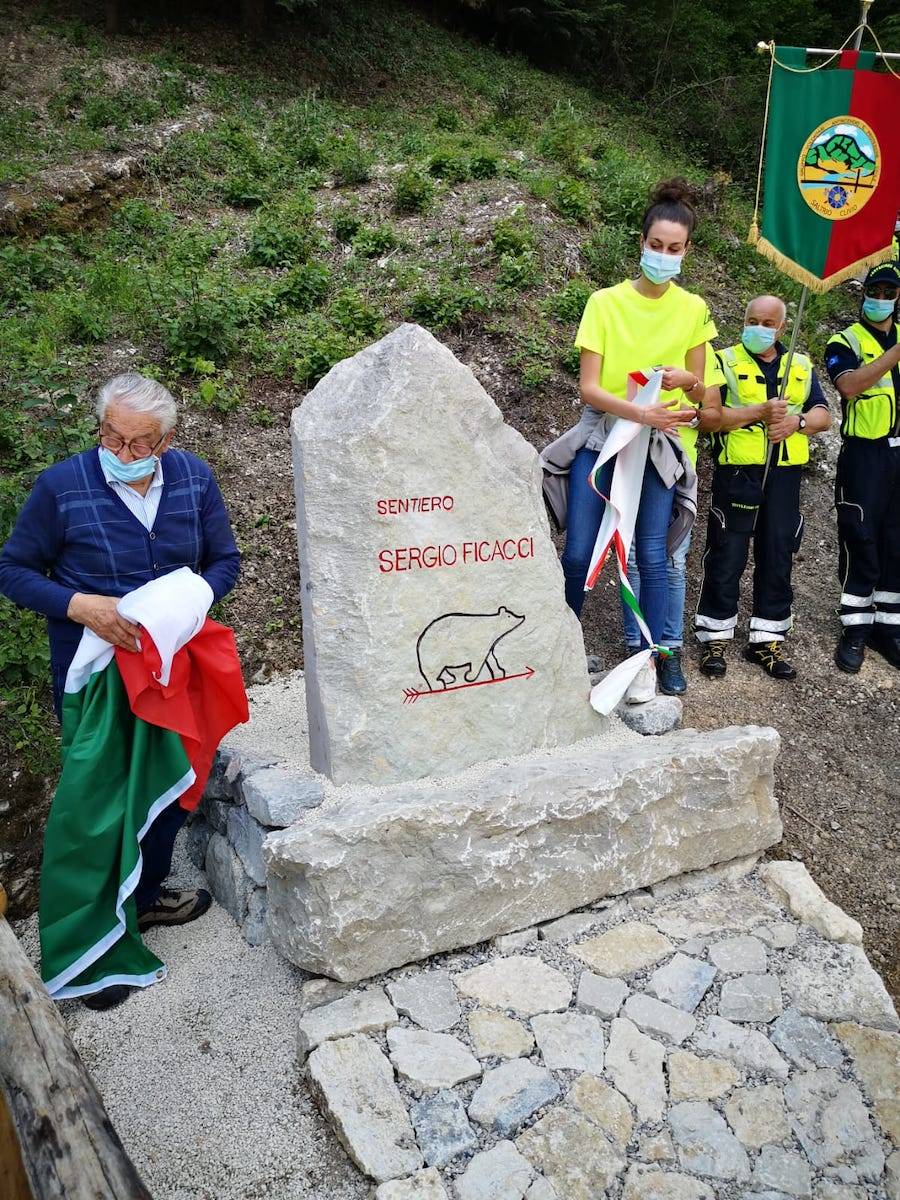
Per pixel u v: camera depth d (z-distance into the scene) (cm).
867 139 411
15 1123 215
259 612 505
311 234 860
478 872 324
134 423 292
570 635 394
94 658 304
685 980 326
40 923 306
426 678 358
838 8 1789
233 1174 268
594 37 1745
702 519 647
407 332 352
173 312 698
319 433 343
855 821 423
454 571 359
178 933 354
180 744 314
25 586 301
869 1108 287
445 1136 267
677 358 405
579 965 332
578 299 721
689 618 566
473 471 359
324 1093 278
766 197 416
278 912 316
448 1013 307
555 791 339
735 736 381
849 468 502
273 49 1424
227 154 1058
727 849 380
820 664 522
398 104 1410
